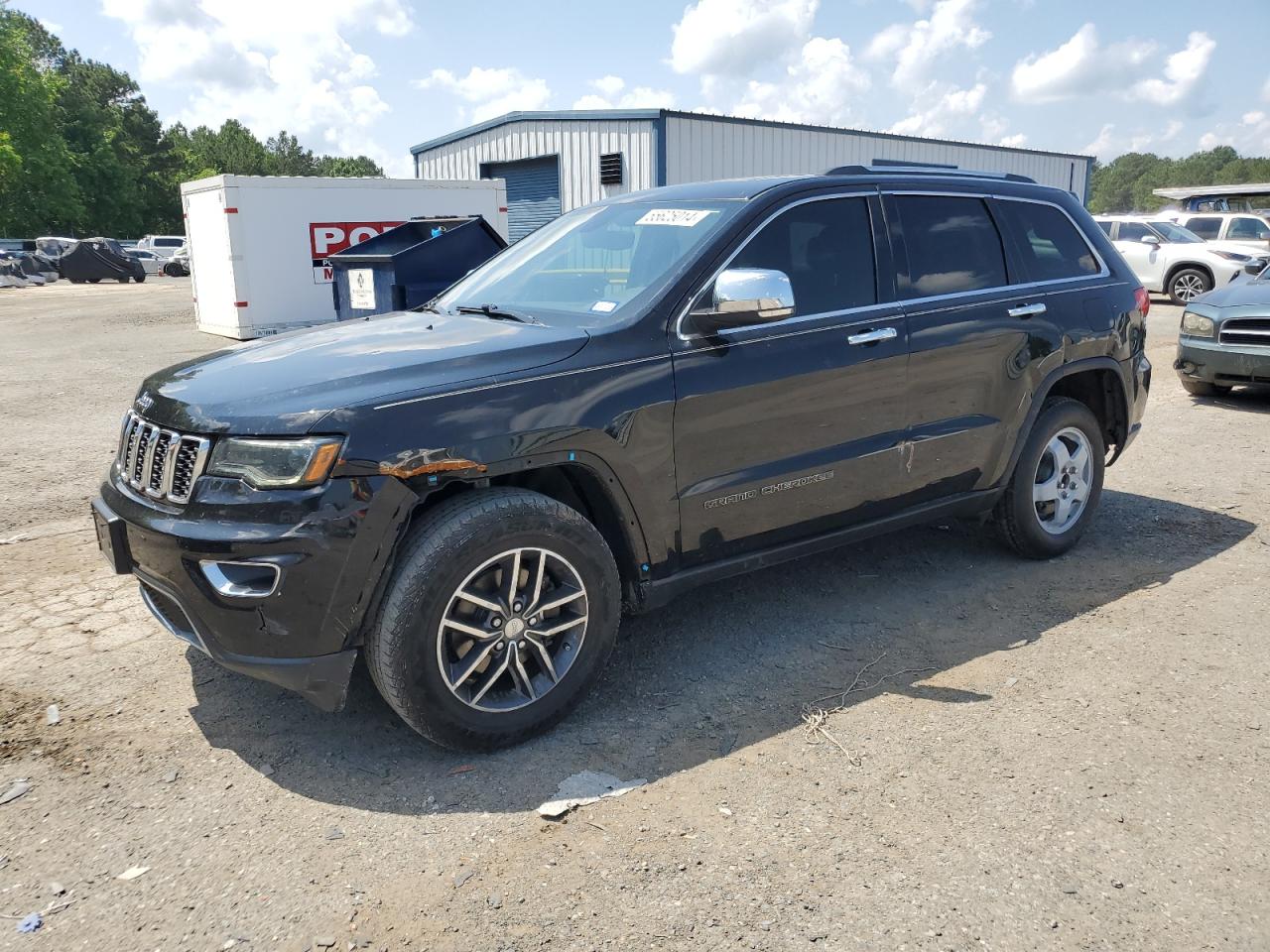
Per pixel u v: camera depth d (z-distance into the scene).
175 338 15.70
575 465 3.17
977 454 4.33
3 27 64.56
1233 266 17.14
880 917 2.34
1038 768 2.99
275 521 2.73
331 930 2.33
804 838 2.66
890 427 3.98
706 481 3.47
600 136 19.94
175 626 3.09
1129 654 3.77
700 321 3.36
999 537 4.78
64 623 4.19
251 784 2.97
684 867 2.54
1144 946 2.25
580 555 3.16
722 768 3.03
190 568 2.81
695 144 19.58
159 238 53.34
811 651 3.88
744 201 3.75
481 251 10.52
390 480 2.79
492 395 2.99
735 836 2.67
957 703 3.41
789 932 2.30
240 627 2.79
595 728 3.29
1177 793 2.84
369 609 2.85
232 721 3.35
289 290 15.17
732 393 3.46
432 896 2.45
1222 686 3.50
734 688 3.56
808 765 3.03
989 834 2.66
